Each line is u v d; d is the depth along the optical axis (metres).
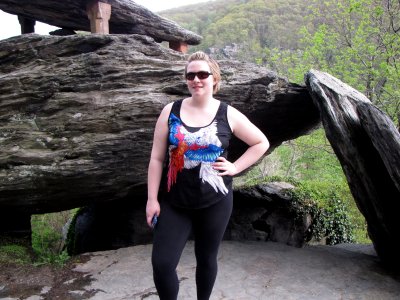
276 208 6.96
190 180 2.22
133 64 4.85
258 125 5.80
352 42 11.04
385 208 4.35
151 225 2.33
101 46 4.90
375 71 10.12
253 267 4.21
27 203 4.67
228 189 2.33
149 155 4.87
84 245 7.51
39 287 3.73
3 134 4.59
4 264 4.30
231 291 3.60
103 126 4.67
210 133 2.21
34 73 4.76
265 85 5.17
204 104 2.30
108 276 3.96
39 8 6.09
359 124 4.46
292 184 7.96
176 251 2.21
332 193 7.94
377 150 4.09
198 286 2.50
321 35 10.43
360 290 3.69
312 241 7.23
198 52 2.35
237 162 2.33
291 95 5.53
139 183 5.04
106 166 4.70
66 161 4.54
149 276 3.95
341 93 4.69
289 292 3.61
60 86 4.73
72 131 4.64
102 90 4.74
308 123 6.50
